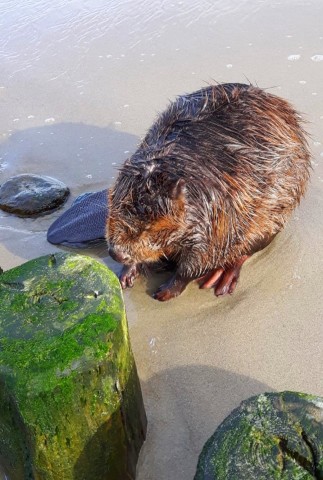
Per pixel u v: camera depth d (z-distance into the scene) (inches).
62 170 71.9
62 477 35.3
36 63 95.7
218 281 54.6
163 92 85.2
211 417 43.0
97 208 61.4
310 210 61.6
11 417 33.7
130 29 102.1
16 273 37.4
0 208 66.2
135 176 49.1
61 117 82.4
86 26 104.4
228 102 54.7
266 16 101.2
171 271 56.6
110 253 50.4
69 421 33.3
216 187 50.0
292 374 45.8
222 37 96.8
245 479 29.6
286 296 52.6
